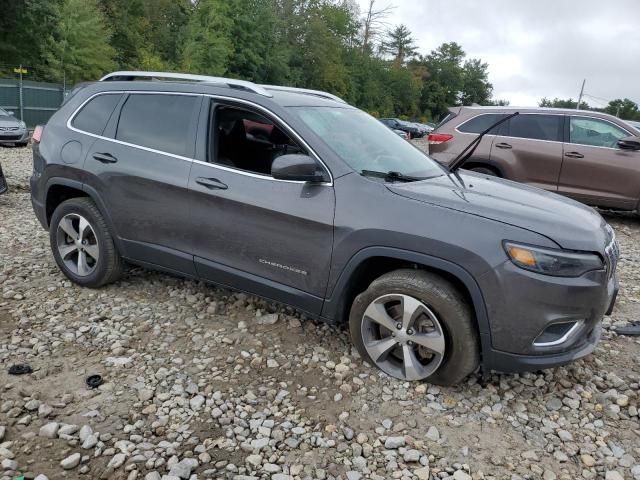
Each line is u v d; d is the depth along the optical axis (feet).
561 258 9.59
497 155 28.25
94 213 14.25
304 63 186.09
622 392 11.42
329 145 11.54
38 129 15.84
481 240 9.77
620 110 298.76
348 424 9.85
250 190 11.83
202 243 12.72
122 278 15.78
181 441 9.19
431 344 10.46
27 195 28.07
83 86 15.28
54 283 15.35
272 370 11.44
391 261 11.30
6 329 12.66
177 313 13.85
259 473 8.55
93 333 12.64
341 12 209.67
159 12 147.84
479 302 9.86
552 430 10.04
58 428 9.29
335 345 12.51
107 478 8.29
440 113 309.22
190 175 12.61
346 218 10.80
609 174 26.53
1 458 8.55
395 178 11.50
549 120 27.73
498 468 8.96
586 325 10.21
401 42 302.66
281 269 11.78
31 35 107.45
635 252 22.91
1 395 10.14
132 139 13.69
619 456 9.41
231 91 12.62
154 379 10.91
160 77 13.70
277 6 180.75
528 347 9.85
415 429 9.80
